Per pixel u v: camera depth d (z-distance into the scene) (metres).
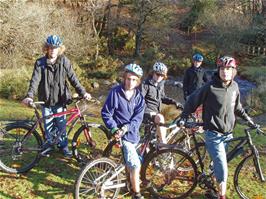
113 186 4.38
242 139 4.59
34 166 5.26
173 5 27.98
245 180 5.32
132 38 27.14
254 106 14.94
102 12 25.55
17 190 4.66
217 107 4.22
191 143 5.18
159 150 4.64
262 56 26.38
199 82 7.14
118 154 5.46
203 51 26.83
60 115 5.16
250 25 27.70
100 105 11.04
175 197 4.77
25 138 5.05
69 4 25.08
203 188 4.81
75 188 4.09
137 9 25.09
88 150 5.88
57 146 5.47
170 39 27.59
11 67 15.87
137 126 4.33
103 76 20.27
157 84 5.40
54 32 18.89
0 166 4.96
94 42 23.09
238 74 23.06
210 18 27.67
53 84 5.05
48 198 4.57
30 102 4.86
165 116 9.79
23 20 17.34
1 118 8.61
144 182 4.68
